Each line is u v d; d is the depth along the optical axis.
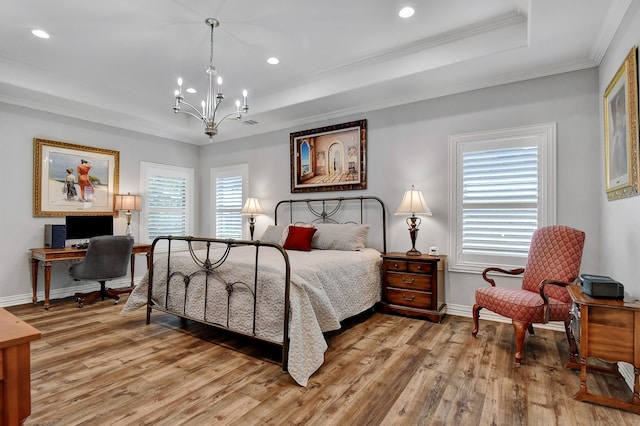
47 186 4.21
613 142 2.47
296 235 3.93
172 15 2.73
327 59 3.54
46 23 2.84
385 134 4.14
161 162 5.55
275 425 1.72
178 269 3.10
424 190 3.86
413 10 2.68
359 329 3.16
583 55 2.92
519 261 3.30
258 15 2.73
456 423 1.74
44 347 2.68
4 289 3.88
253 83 4.16
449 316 3.58
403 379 2.20
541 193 3.20
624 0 2.10
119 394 1.99
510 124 3.36
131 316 3.53
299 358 2.16
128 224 4.86
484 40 2.95
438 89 3.72
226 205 5.77
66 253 3.92
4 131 3.88
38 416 1.77
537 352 2.63
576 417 1.79
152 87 4.28
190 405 1.89
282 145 5.09
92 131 4.67
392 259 3.60
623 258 2.31
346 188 4.40
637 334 1.83
